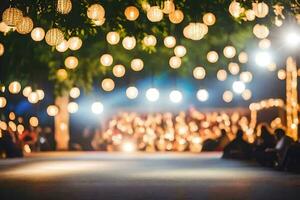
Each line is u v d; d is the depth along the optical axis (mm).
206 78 39188
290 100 31734
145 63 35125
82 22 20500
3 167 25406
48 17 20312
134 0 22047
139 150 39406
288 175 21484
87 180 19906
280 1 19938
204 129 39781
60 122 39000
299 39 23891
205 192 16719
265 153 25109
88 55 33875
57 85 36344
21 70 32438
